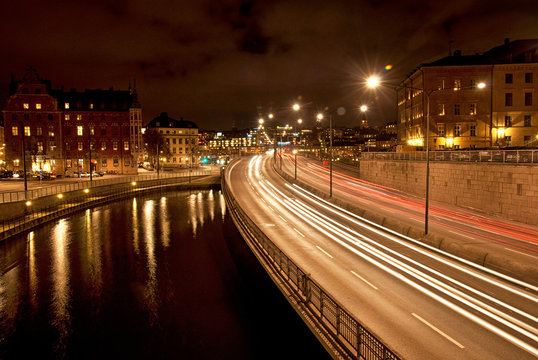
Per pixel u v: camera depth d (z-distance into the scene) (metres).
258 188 57.25
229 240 38.59
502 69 55.22
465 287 16.62
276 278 17.67
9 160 83.19
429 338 12.22
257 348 18.38
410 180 46.12
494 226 27.67
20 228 38.97
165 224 46.44
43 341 19.19
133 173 92.44
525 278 17.20
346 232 28.42
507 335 12.38
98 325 20.70
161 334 19.77
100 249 34.94
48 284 26.34
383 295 15.79
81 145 90.06
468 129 55.84
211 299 23.91
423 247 23.61
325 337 11.98
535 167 27.03
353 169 78.62
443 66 55.84
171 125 130.88
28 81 83.81
